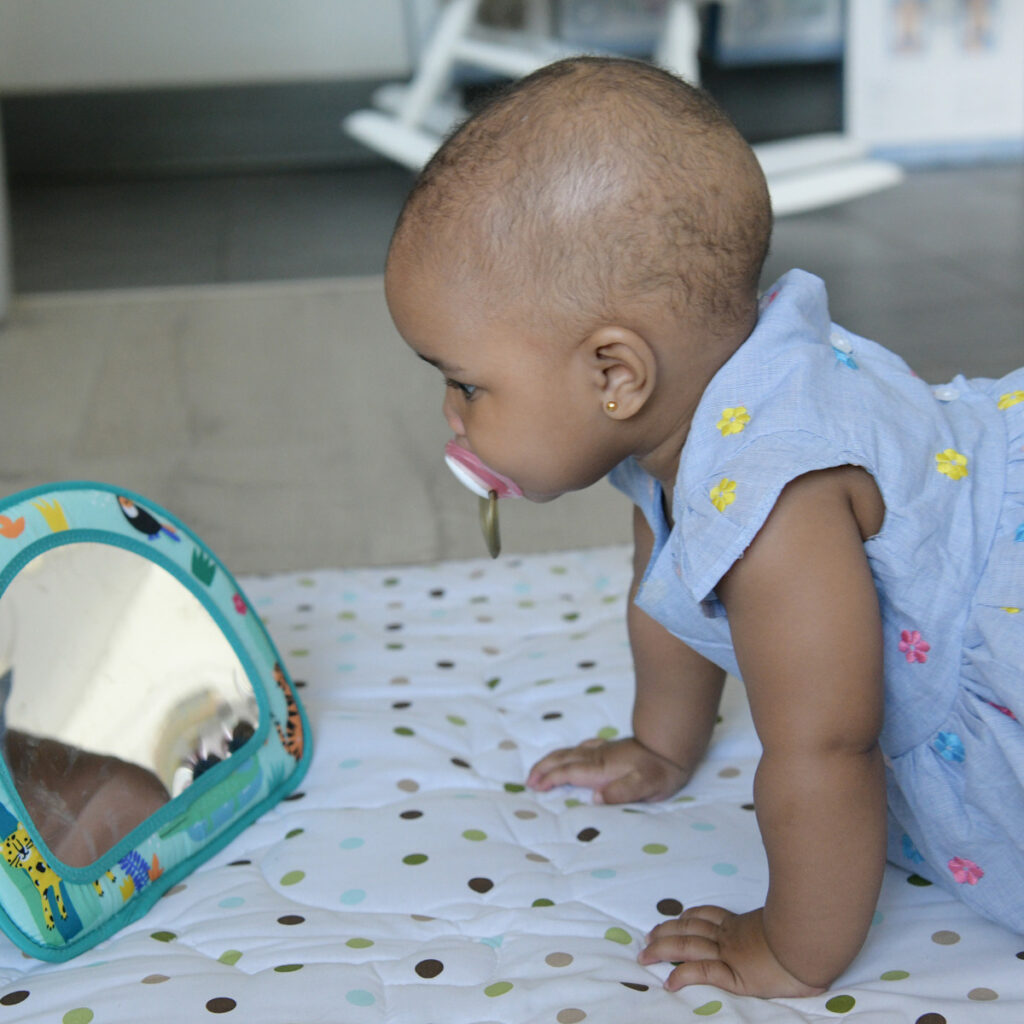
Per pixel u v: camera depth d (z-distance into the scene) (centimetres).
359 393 200
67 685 77
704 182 63
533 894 76
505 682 103
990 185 336
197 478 168
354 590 122
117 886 75
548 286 63
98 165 387
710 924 70
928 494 66
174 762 80
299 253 290
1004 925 71
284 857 81
